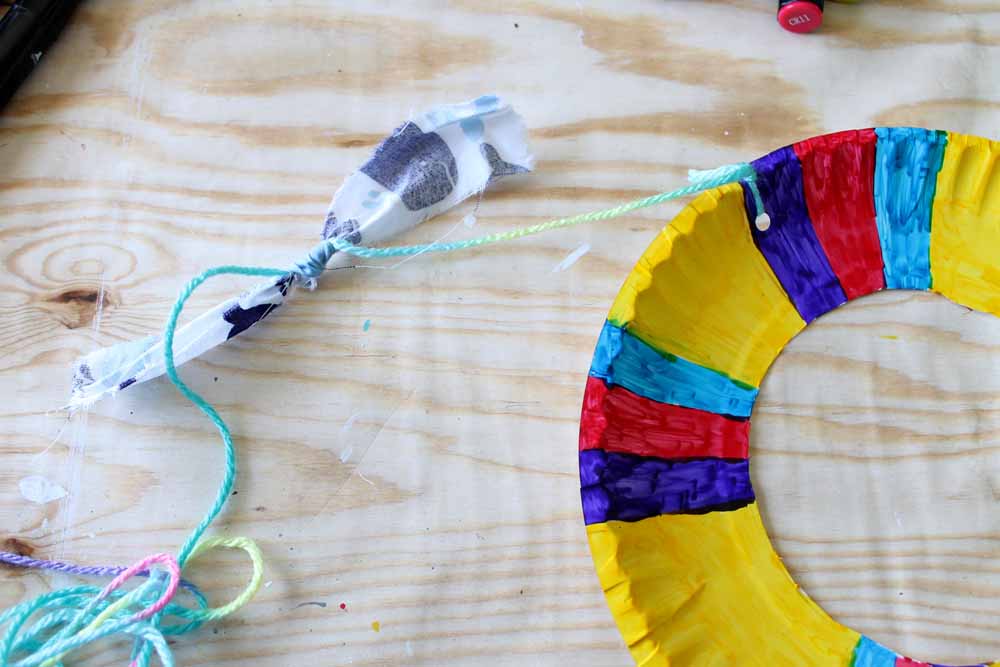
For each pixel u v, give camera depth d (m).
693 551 0.60
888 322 0.66
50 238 0.69
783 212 0.66
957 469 0.64
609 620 0.61
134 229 0.69
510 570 0.62
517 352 0.66
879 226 0.66
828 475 0.64
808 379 0.65
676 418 0.63
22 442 0.65
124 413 0.65
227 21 0.74
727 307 0.65
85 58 0.73
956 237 0.66
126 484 0.64
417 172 0.68
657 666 0.56
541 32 0.74
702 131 0.71
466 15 0.74
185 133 0.71
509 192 0.70
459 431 0.65
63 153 0.71
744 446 0.63
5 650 0.57
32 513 0.64
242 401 0.66
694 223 0.62
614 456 0.60
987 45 0.73
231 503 0.64
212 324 0.65
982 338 0.66
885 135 0.64
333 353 0.66
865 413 0.65
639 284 0.61
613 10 0.74
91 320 0.67
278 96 0.72
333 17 0.74
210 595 0.62
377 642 0.61
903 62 0.73
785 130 0.71
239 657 0.61
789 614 0.60
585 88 0.72
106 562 0.63
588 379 0.60
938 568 0.62
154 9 0.74
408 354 0.66
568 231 0.69
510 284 0.68
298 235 0.69
